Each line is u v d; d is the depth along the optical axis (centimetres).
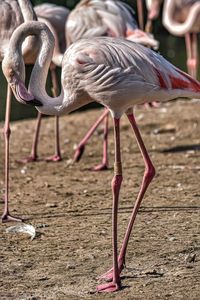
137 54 859
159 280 859
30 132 1830
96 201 1194
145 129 1777
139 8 2077
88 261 924
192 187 1261
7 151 1120
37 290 843
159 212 1117
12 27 1208
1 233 1046
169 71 865
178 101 2147
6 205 1108
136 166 1442
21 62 895
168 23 2241
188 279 859
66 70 879
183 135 1714
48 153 1600
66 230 1046
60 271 896
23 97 888
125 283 855
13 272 898
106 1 1605
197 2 2258
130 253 944
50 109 895
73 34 1603
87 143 1680
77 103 898
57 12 1698
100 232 1031
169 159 1494
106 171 1421
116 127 863
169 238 995
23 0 1162
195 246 963
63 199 1213
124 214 1114
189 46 2200
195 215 1098
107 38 891
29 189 1288
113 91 857
